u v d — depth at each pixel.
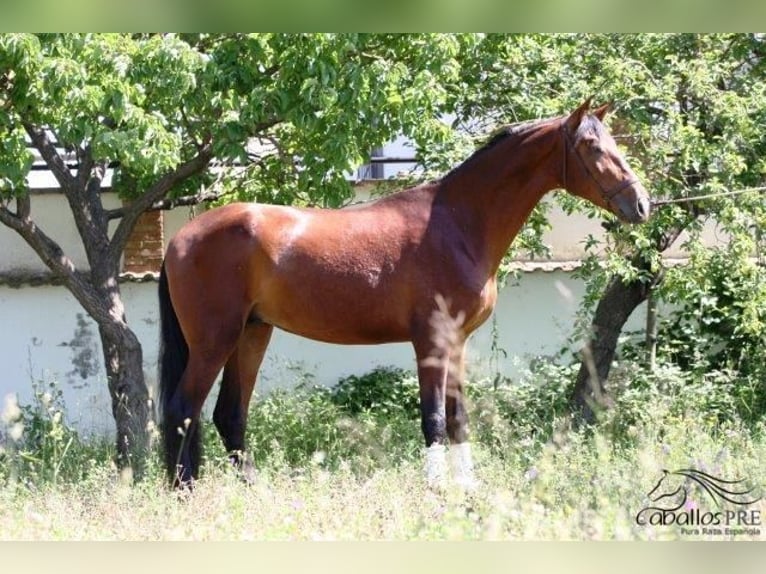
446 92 10.19
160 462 8.77
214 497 7.54
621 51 10.77
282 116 9.58
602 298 11.50
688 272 10.24
